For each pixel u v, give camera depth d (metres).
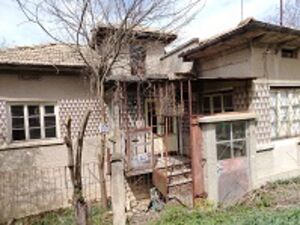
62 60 11.16
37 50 12.30
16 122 10.33
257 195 10.32
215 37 11.55
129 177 11.46
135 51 11.62
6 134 10.07
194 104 12.98
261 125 11.24
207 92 12.77
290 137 12.25
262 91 11.23
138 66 12.88
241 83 11.33
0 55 11.09
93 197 11.19
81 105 11.24
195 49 12.31
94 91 10.93
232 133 10.50
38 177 10.55
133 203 11.08
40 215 10.36
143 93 11.86
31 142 10.48
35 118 10.64
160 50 14.00
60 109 10.92
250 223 6.59
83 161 11.12
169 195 10.12
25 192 10.36
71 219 9.31
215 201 9.96
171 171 10.78
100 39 9.26
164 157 11.77
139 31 9.55
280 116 11.93
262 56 11.21
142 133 10.63
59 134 10.91
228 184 10.34
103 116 10.03
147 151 10.82
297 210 7.12
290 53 12.18
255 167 10.87
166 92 10.76
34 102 10.55
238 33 10.31
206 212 8.72
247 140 10.77
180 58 14.00
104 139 10.17
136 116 11.94
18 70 10.14
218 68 12.57
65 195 10.93
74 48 9.47
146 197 11.70
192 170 10.23
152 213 9.85
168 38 10.69
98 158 10.76
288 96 12.21
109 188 10.84
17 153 10.24
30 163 10.44
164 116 11.52
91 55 9.47
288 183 11.33
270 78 11.44
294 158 12.24
